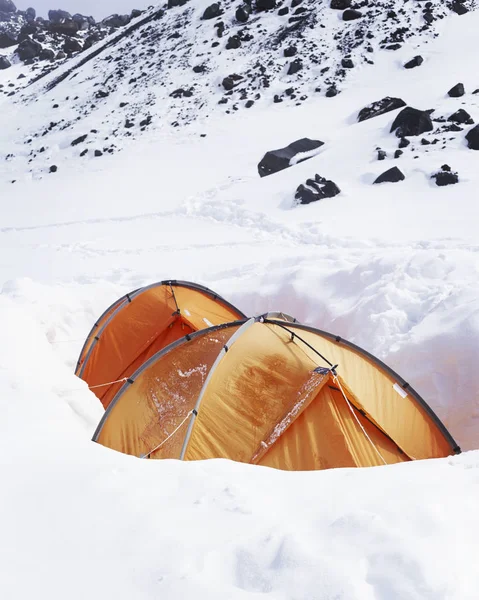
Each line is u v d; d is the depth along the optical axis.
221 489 3.11
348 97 41.66
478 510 2.77
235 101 46.09
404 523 2.62
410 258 9.51
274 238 18.03
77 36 96.81
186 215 23.83
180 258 15.95
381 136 27.44
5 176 43.44
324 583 2.20
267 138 37.44
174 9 70.44
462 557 2.37
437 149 23.92
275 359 5.58
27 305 9.70
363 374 5.77
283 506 2.94
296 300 10.09
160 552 2.51
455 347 7.11
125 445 5.33
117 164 39.06
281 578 2.27
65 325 9.85
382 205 19.48
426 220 16.69
